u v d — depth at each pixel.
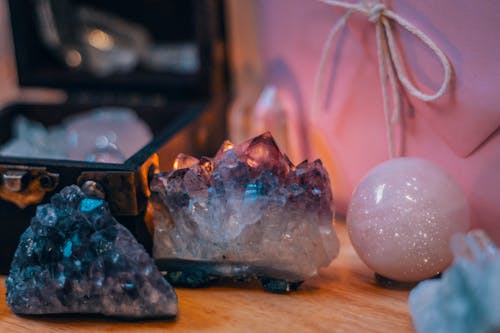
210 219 0.32
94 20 0.49
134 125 0.44
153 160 0.34
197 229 0.32
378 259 0.32
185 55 0.48
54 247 0.31
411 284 0.34
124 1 0.49
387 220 0.31
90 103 0.46
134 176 0.32
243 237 0.32
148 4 0.49
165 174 0.32
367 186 0.32
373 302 0.33
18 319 0.32
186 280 0.34
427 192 0.31
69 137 0.43
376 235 0.32
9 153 0.41
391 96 0.35
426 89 0.34
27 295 0.31
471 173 0.34
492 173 0.33
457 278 0.26
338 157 0.39
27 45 0.47
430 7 0.32
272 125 0.41
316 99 0.38
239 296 0.33
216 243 0.32
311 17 0.37
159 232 0.33
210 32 0.44
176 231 0.33
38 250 0.31
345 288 0.34
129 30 0.50
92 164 0.33
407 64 0.34
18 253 0.31
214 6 0.44
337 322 0.31
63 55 0.48
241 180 0.31
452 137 0.34
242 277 0.34
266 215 0.32
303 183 0.32
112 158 0.39
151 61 0.49
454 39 0.32
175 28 0.50
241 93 0.49
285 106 0.41
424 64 0.33
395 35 0.34
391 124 0.36
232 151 0.32
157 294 0.30
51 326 0.31
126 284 0.30
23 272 0.31
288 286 0.33
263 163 0.32
